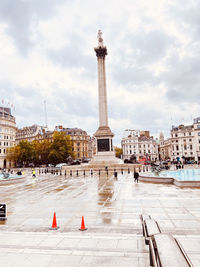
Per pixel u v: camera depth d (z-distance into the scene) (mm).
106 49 62656
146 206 14344
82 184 27109
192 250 6332
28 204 16031
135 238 8094
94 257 6426
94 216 12164
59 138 81750
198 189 20938
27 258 6488
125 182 27750
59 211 13602
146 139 149500
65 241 7965
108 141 56844
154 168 36594
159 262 4242
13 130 103188
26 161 92375
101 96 60688
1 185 28797
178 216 11688
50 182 30734
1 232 9461
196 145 99812
